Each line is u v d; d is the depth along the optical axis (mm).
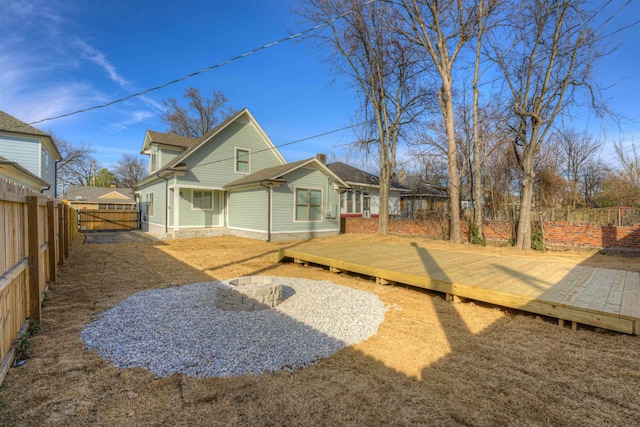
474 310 4344
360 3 12328
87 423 1952
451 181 11562
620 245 9164
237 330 3500
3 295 2537
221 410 2123
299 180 13453
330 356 2965
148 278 6086
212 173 14492
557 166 17453
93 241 12305
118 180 47406
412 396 2311
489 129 12008
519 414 2104
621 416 2082
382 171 14430
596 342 3256
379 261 6391
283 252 7848
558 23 9422
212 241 12570
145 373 2584
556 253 9398
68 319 3762
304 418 2055
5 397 2180
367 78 14242
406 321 3920
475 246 10742
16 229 3018
